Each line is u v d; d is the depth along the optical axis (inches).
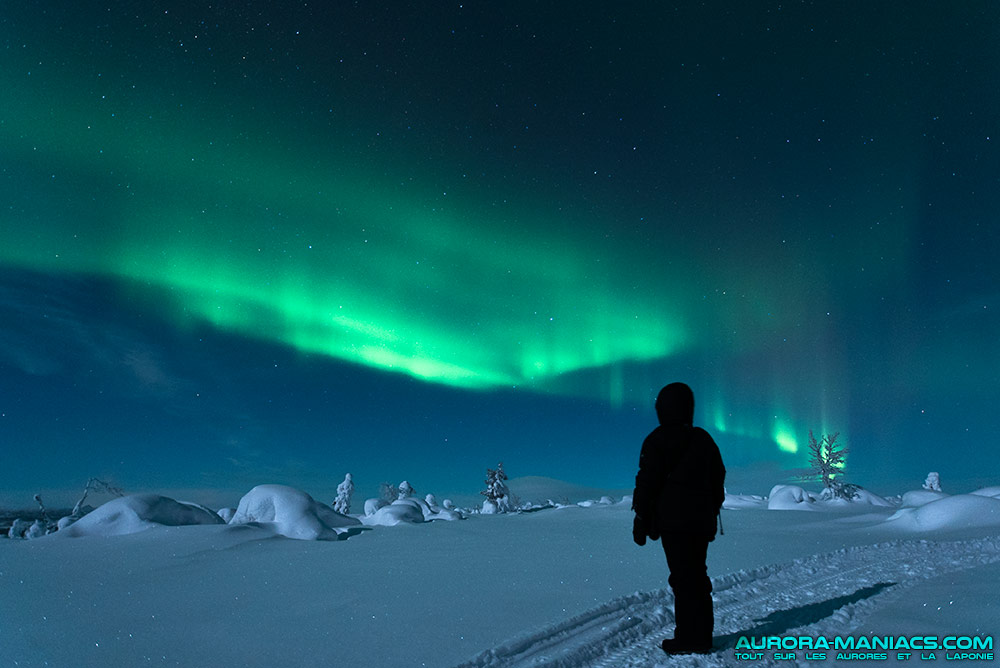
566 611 181.6
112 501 445.4
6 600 216.8
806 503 921.5
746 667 132.3
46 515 768.3
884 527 474.0
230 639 160.1
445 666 131.3
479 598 204.5
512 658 140.6
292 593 223.1
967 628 154.2
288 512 450.0
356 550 360.2
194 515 464.1
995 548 303.1
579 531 514.0
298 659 140.6
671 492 150.5
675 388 161.8
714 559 296.2
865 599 196.1
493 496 1194.0
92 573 280.5
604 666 136.6
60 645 157.2
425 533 500.4
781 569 256.7
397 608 191.8
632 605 189.8
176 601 212.2
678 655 142.0
